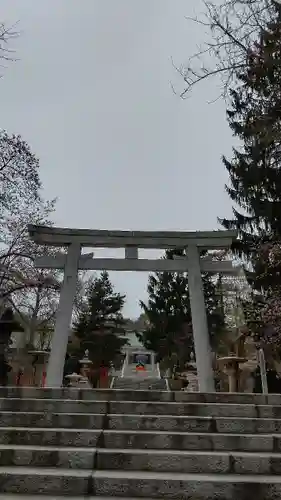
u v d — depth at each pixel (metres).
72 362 34.47
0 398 6.04
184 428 5.37
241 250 19.11
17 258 20.03
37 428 5.25
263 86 10.66
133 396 6.49
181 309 33.34
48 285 20.83
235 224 19.70
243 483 4.03
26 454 4.54
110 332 37.25
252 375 18.95
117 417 5.43
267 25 9.27
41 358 20.59
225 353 26.58
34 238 12.20
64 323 11.31
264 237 18.52
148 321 38.06
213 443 4.93
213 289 29.66
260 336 17.52
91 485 4.05
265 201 18.39
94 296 37.31
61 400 5.95
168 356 33.09
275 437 4.96
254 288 18.36
